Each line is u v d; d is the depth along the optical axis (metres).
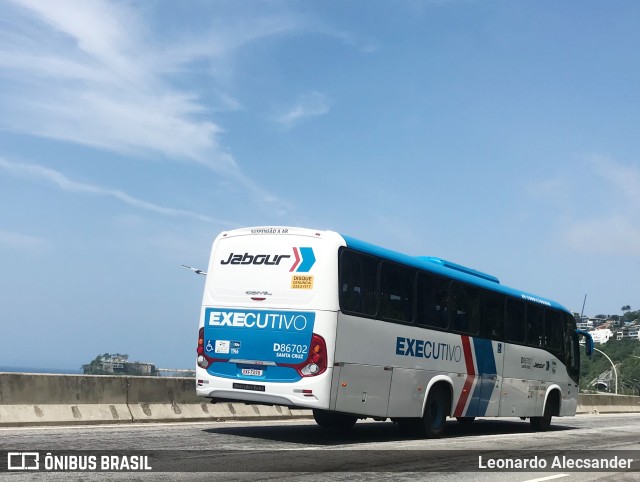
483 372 15.98
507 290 17.23
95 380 13.93
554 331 19.36
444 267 15.23
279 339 12.09
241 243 12.85
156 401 14.93
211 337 12.71
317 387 11.73
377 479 8.98
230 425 15.01
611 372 99.38
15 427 12.34
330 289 11.98
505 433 17.55
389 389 13.08
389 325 13.15
